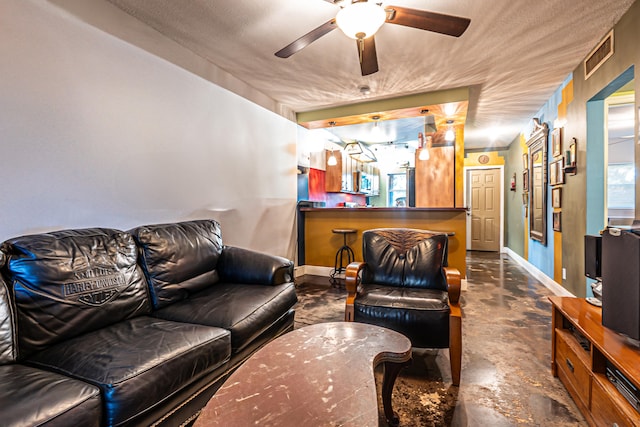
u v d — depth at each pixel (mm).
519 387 1757
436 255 2305
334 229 4508
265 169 3740
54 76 1781
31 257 1366
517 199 5938
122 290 1642
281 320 2117
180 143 2600
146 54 2316
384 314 1898
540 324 2674
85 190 1932
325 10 2150
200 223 2381
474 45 2570
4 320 1214
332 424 832
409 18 1720
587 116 2801
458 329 1781
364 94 3725
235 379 1055
